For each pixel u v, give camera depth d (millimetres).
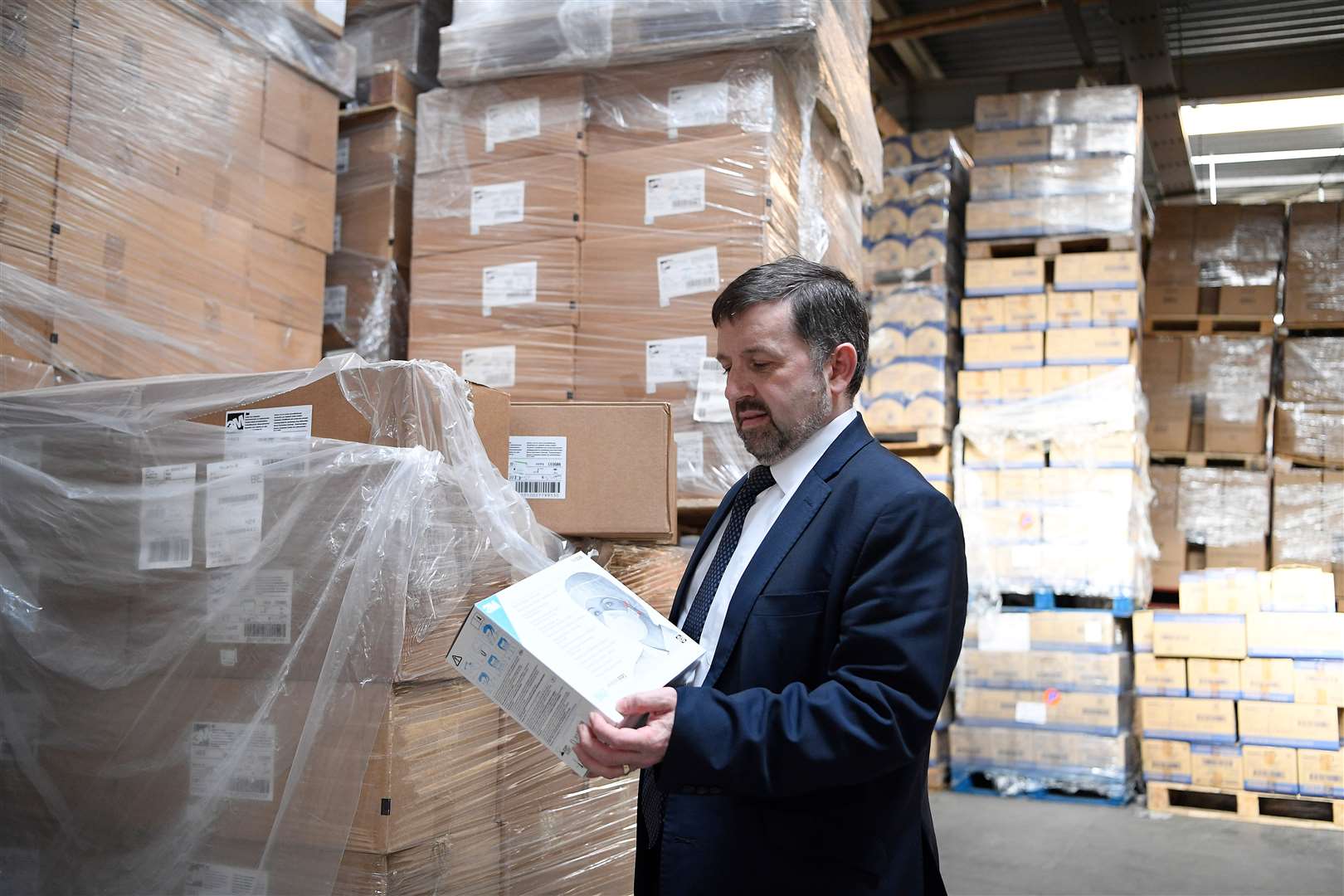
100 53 2203
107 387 1715
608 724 1144
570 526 1860
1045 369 4746
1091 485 4637
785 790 1170
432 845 1564
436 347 2666
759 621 1307
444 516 1565
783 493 1414
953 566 1270
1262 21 6016
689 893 1266
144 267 2256
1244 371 5262
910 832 1303
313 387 1613
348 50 2832
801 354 1365
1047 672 4633
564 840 1857
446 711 1604
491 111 2674
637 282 2475
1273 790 4301
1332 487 4988
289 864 1501
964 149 5277
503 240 2621
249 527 1585
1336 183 7383
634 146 2521
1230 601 4453
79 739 1647
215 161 2434
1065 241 4805
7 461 1731
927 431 4812
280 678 1538
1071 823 4203
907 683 1193
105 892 1599
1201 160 7305
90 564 1677
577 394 2504
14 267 2033
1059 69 6863
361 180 2934
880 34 6086
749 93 2420
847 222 2967
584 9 2502
